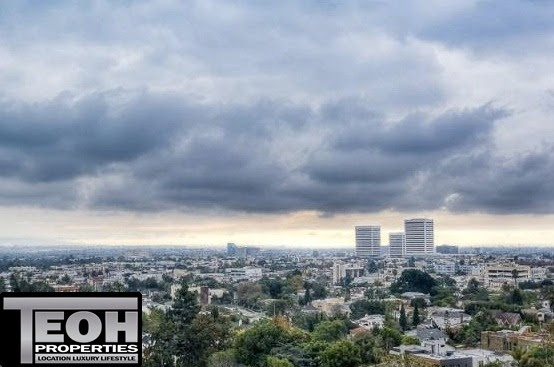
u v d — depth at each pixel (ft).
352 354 245.24
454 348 304.91
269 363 234.38
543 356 270.05
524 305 486.79
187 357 242.99
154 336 238.89
